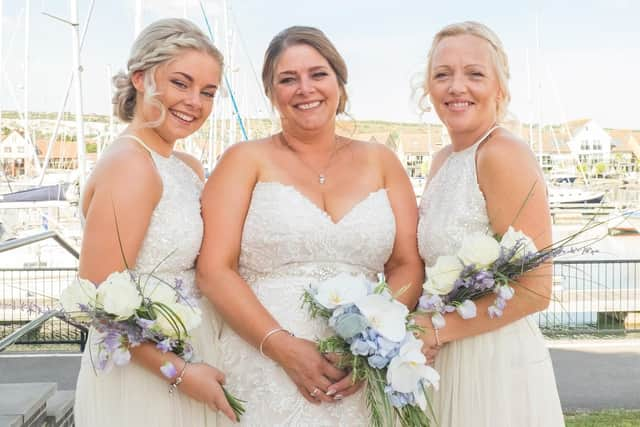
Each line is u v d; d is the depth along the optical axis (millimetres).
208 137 29281
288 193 2818
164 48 2574
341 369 2506
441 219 2719
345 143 3084
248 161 2891
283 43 2832
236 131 32344
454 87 2717
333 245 2789
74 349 8062
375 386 2363
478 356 2619
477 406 2605
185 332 2322
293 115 2838
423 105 3146
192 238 2639
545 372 2643
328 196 2883
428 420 2471
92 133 45625
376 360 2312
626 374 7148
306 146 2965
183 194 2686
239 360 2730
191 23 2715
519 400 2584
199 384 2402
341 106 3035
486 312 2543
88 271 2381
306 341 2561
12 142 53625
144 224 2465
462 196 2670
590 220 2791
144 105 2639
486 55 2736
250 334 2600
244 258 2861
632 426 5488
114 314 2213
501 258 2393
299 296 2744
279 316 2725
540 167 2646
